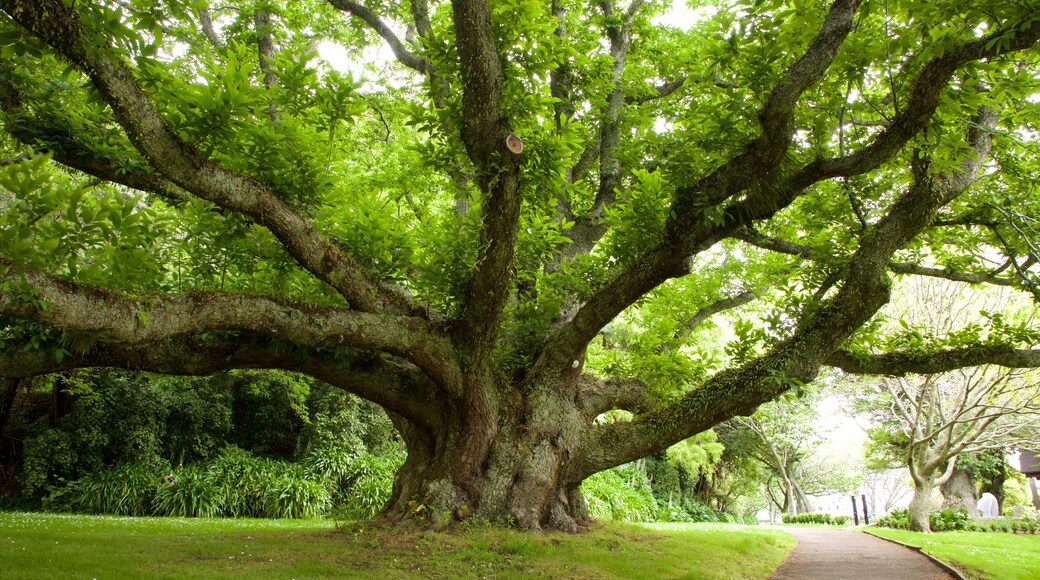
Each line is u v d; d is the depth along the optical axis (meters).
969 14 5.50
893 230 7.90
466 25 5.88
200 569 5.12
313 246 6.53
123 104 4.98
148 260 5.46
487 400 8.02
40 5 4.25
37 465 13.10
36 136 6.21
